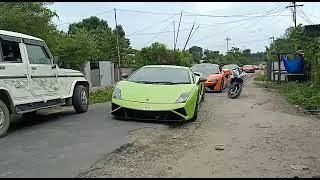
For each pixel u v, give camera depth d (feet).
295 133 27.99
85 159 19.75
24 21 57.26
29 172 17.57
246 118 34.83
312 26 98.02
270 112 38.83
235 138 26.14
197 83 34.83
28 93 27.94
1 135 25.02
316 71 59.31
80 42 89.30
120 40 153.89
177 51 129.70
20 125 29.86
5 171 17.69
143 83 33.37
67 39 88.17
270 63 100.83
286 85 76.79
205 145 24.07
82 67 94.38
